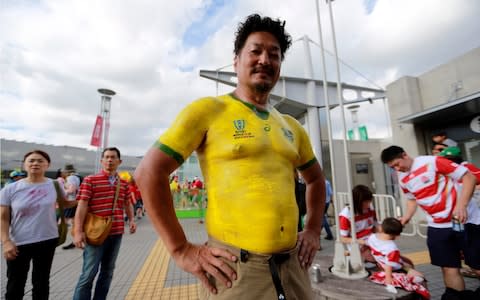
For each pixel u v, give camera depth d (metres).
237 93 1.29
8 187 2.51
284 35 1.32
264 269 0.93
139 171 0.98
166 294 3.26
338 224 2.84
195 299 3.12
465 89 6.48
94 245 2.59
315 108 8.63
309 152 1.51
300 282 1.02
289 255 1.01
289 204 1.03
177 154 0.98
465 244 2.43
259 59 1.19
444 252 2.42
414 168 2.62
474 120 6.16
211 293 0.95
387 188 9.54
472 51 6.34
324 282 2.39
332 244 5.60
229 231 0.96
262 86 1.19
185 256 0.96
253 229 0.94
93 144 12.02
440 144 4.88
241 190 0.96
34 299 2.49
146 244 6.16
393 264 2.35
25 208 2.49
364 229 3.30
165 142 0.98
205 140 1.07
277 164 1.05
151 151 0.99
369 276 2.52
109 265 2.74
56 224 2.72
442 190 2.45
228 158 1.00
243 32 1.26
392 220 2.56
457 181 2.37
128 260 4.80
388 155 2.75
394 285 2.23
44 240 2.57
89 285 2.51
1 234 2.38
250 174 0.98
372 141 10.33
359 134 15.32
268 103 1.36
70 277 3.92
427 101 7.39
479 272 3.10
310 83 8.59
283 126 1.24
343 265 2.68
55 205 2.74
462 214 2.23
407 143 7.44
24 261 2.46
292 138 1.25
